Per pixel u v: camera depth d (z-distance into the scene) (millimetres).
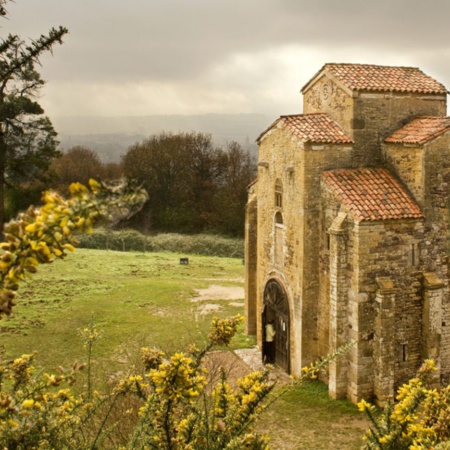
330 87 22781
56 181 51906
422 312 20406
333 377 20000
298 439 17281
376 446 6449
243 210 66562
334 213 20516
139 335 27328
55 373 21875
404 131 21406
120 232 60344
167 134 75062
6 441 4934
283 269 22984
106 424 9320
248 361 24188
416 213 19734
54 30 4461
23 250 2693
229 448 5621
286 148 22422
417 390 6648
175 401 5605
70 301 33938
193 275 43969
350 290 19750
